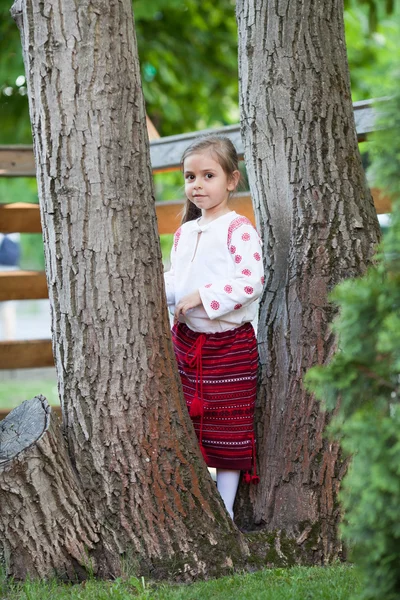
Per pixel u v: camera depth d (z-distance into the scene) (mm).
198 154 4703
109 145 4035
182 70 11773
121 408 4086
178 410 4227
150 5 9969
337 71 4797
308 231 4664
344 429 2844
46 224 4145
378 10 9664
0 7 10125
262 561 4348
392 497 2719
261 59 4789
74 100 4016
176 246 4941
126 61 4086
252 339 4699
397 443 2598
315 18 4750
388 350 2713
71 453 4129
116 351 4082
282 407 4656
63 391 4176
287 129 4734
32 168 7543
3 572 3941
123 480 4078
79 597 3686
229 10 12055
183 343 4734
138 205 4117
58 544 3971
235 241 4621
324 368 2912
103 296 4066
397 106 2811
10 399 15734
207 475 4305
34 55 4051
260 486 4699
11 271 7773
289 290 4684
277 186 4773
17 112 10859
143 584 3871
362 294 2803
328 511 4516
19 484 3855
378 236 4734
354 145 4824
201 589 3824
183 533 4129
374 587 2869
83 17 3986
